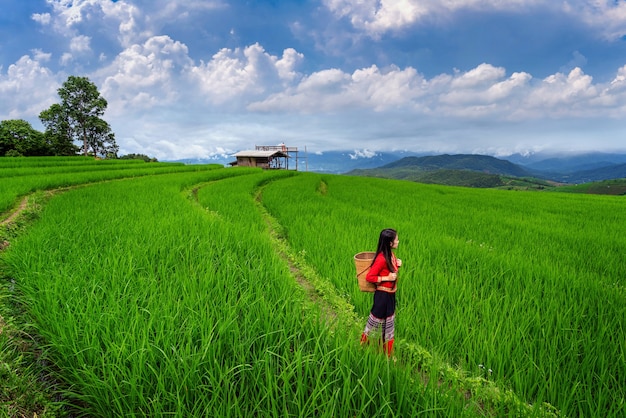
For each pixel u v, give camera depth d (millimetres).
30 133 66750
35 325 4082
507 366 3830
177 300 4523
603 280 6387
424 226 11594
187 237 7930
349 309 5406
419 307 5160
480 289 5930
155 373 2979
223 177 34188
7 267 6113
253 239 8266
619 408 2979
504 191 33000
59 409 3182
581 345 4133
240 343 3428
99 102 78812
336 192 24766
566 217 15023
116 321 3787
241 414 2652
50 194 16578
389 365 3137
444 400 2836
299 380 2895
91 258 6016
